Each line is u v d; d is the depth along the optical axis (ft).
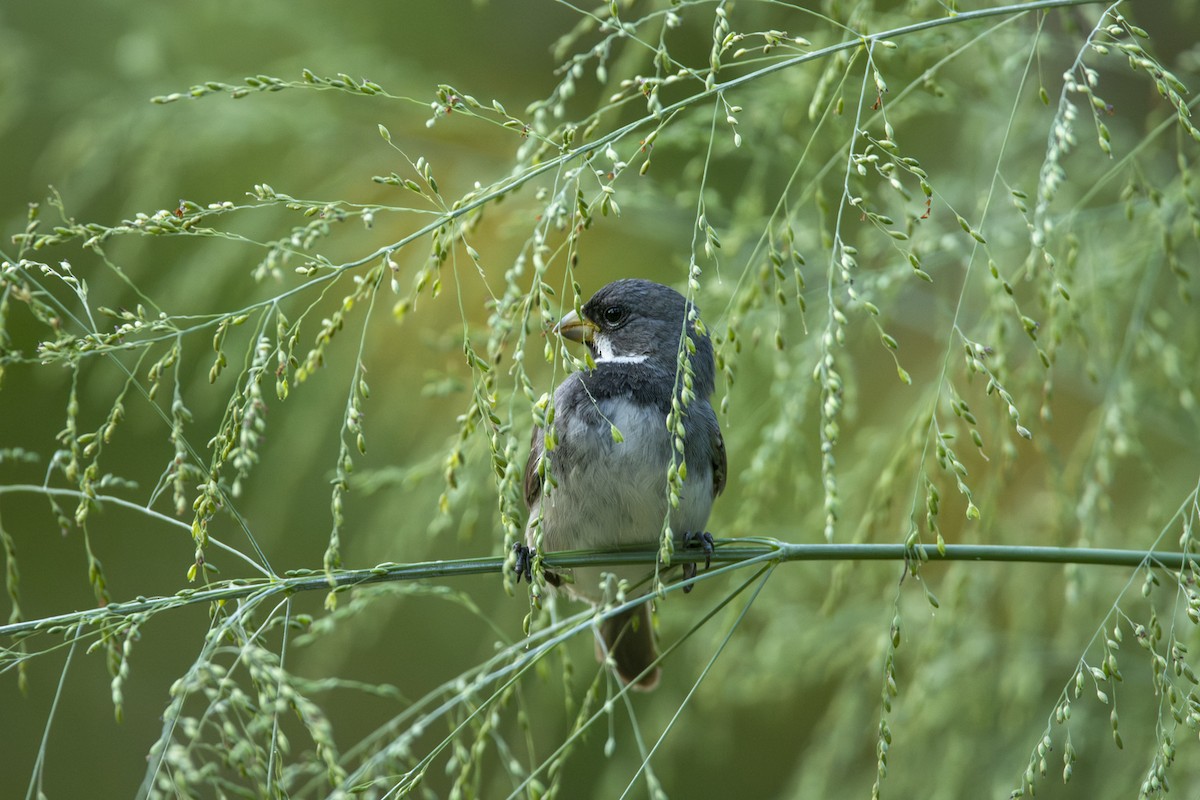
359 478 27.25
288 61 37.52
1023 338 31.78
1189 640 25.68
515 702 34.76
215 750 16.15
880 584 32.86
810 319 30.81
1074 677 19.16
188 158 36.68
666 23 19.29
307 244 17.69
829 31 28.81
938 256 30.30
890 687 18.85
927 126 37.17
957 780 29.86
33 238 17.66
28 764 44.68
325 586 19.11
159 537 44.60
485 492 28.17
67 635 18.13
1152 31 38.81
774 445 26.12
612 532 26.68
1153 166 30.89
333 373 34.76
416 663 44.19
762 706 38.93
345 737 43.96
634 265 38.58
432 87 37.68
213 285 34.22
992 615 34.24
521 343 17.85
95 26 40.68
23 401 43.34
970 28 27.35
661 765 33.83
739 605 32.50
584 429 26.53
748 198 29.30
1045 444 25.94
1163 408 31.76
